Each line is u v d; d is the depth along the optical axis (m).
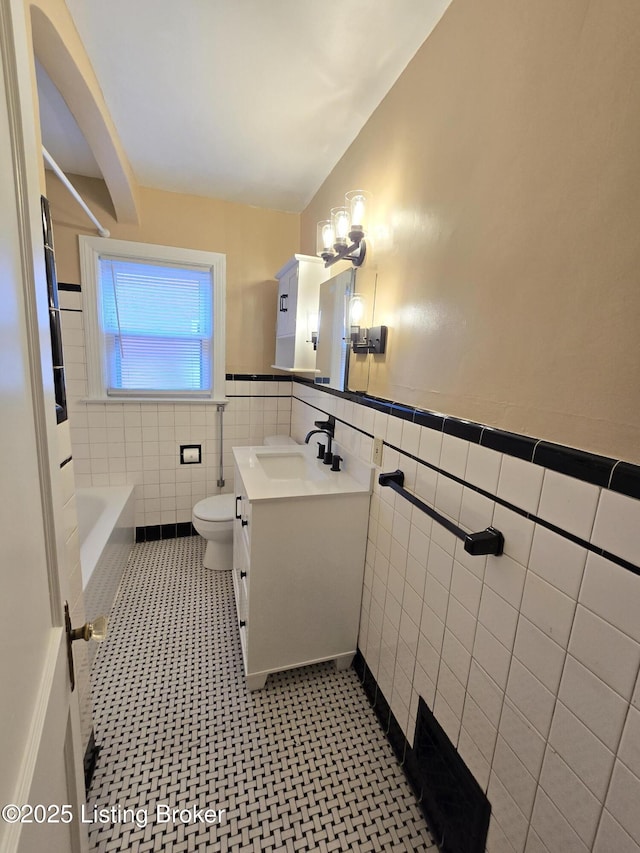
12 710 0.42
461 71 1.01
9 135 0.48
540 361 0.78
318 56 1.31
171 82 1.48
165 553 2.60
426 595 1.17
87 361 2.45
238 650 1.78
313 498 1.48
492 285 0.90
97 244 2.34
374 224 1.52
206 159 2.04
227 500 2.54
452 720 1.04
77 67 1.27
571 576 0.70
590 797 0.67
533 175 0.78
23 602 0.47
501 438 0.86
